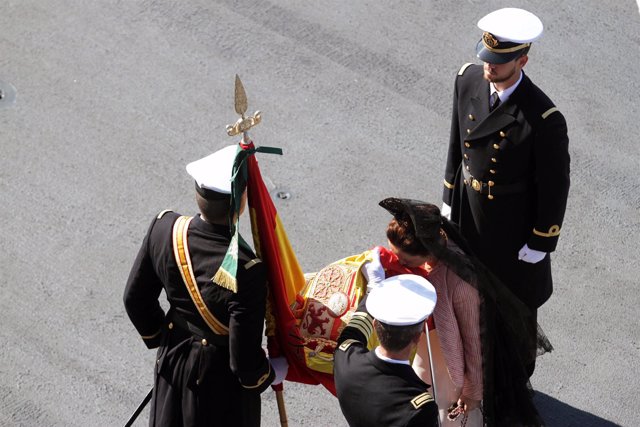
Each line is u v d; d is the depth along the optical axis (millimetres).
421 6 31984
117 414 20250
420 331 14398
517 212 19250
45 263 23500
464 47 30562
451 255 16016
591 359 21906
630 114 28578
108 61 29578
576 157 27094
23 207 24969
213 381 16203
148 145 26938
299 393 20938
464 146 19422
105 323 22156
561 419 20578
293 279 16922
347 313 16547
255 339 15500
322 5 31859
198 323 16031
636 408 20891
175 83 28906
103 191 25516
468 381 16969
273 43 30328
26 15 31188
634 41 31156
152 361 21391
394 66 29766
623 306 23219
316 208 25328
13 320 22094
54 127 27375
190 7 31531
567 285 23641
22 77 28969
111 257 23734
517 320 17281
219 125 27625
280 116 27938
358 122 27891
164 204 25266
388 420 14109
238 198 15078
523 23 18078
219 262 15391
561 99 28906
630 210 25734
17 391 20562
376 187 26000
